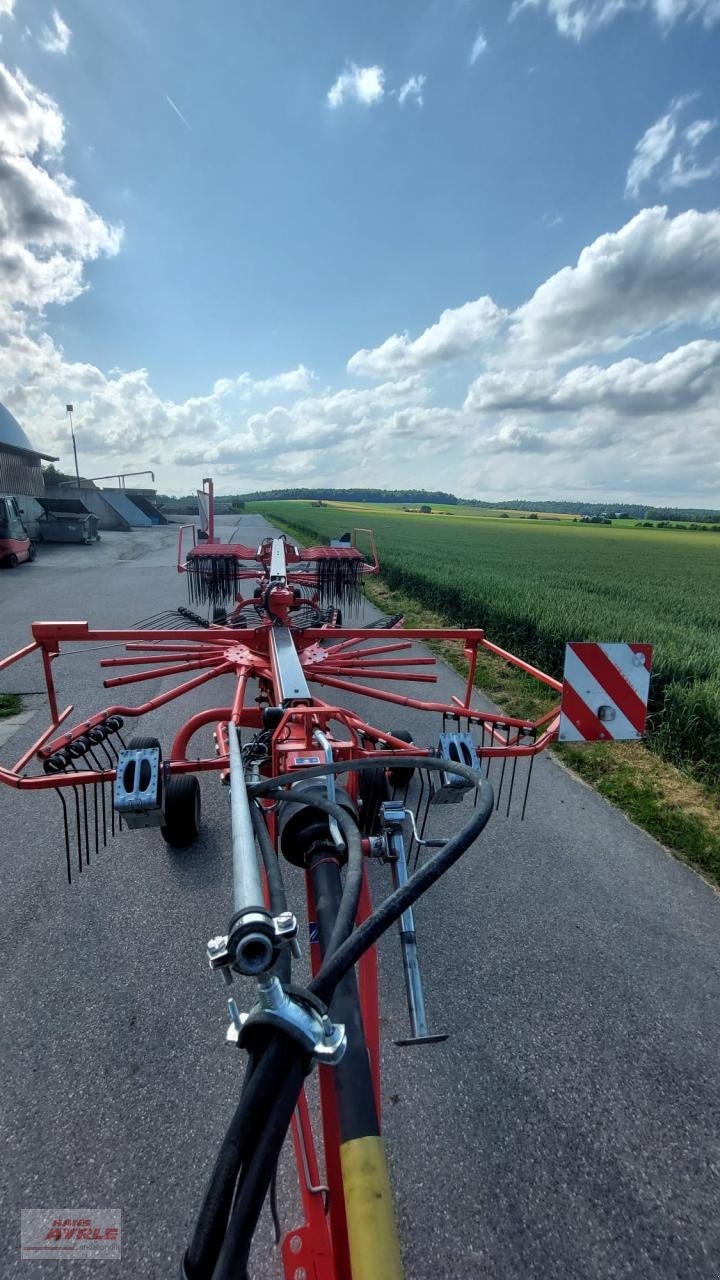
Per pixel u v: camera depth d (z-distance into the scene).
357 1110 1.17
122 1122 2.16
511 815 4.41
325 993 1.02
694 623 12.72
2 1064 2.36
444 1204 1.96
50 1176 1.99
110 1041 2.47
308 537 32.06
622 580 21.94
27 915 3.18
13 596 12.63
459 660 8.90
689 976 2.93
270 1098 0.92
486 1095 2.32
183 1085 2.30
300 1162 1.45
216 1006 2.65
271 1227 1.92
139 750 2.94
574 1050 2.52
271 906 1.22
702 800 4.74
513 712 6.70
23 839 3.88
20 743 5.34
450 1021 2.63
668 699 5.80
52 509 26.56
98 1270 1.76
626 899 3.49
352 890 1.22
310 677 4.27
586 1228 1.91
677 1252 1.86
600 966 2.97
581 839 4.12
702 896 3.56
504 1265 1.81
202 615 10.76
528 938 3.14
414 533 47.25
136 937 3.04
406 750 3.02
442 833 4.13
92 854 3.71
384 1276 0.97
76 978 2.78
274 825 2.31
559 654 8.41
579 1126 2.22
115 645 8.77
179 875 3.53
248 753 2.51
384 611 12.95
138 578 15.63
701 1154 2.14
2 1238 1.83
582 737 3.17
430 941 3.10
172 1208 1.91
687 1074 2.43
